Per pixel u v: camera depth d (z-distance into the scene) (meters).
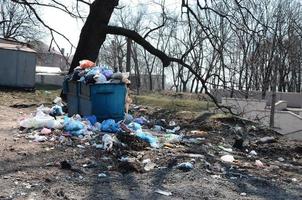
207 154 9.08
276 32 20.94
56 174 6.77
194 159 8.17
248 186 7.00
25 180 6.38
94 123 10.47
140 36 18.56
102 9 17.72
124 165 7.30
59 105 13.55
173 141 9.95
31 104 16.30
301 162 10.06
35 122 10.04
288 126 26.97
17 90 26.08
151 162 7.74
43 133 9.42
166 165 7.70
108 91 11.02
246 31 18.06
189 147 9.62
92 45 17.70
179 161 7.93
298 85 63.47
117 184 6.52
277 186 7.20
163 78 64.44
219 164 8.23
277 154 10.73
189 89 58.88
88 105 11.12
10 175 6.56
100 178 6.77
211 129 12.77
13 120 11.77
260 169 8.41
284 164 9.48
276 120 27.22
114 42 43.66
